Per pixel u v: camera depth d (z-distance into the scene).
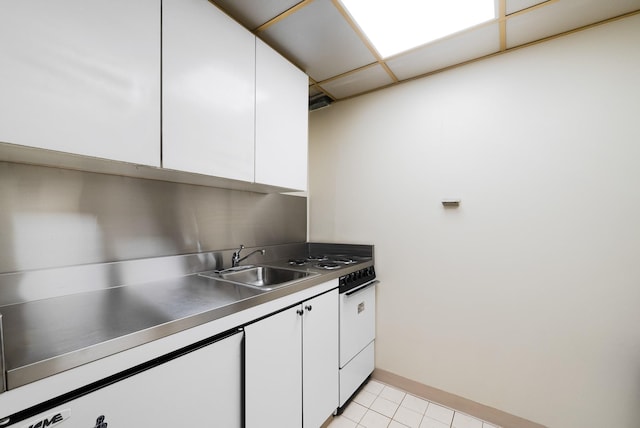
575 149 1.46
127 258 1.33
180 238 1.57
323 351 1.51
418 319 1.93
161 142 1.05
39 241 1.07
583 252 1.44
